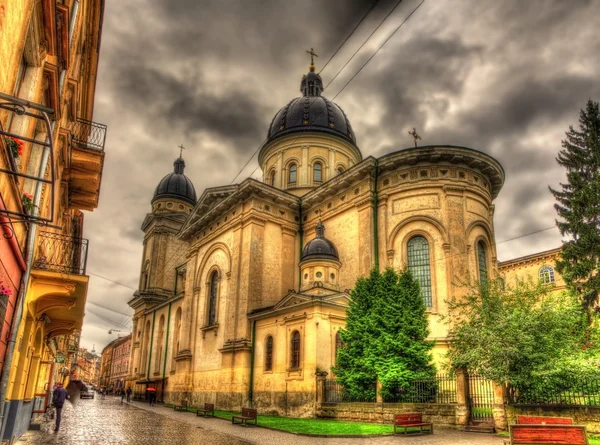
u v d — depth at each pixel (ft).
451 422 61.26
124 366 275.59
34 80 28.91
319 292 95.40
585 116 108.58
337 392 80.48
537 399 56.80
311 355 85.71
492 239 102.22
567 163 107.76
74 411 94.02
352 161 149.69
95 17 50.72
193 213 144.66
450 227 94.58
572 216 101.45
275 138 148.46
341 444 47.83
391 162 102.17
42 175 34.06
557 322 57.00
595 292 92.73
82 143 52.95
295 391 87.30
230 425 69.82
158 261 206.80
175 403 132.46
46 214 42.06
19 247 29.45
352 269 105.70
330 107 151.23
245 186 117.50
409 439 51.29
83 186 58.34
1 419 29.91
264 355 100.37
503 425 55.67
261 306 111.75
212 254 134.00
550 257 139.33
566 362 53.83
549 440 37.88
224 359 110.73
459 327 64.44
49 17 27.66
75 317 61.05
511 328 56.13
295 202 124.88
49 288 43.14
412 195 99.76
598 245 96.22
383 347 69.31
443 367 66.44
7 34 20.42
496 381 56.59
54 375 130.82
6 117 23.41
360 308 75.36
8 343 30.73
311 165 141.69
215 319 123.44
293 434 57.31
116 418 79.46
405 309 71.67
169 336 159.33
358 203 106.83
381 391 68.69
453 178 98.84
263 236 117.60
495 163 102.17
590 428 50.01
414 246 98.32
